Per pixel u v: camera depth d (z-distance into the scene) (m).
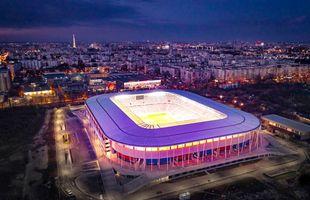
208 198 113.12
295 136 178.38
